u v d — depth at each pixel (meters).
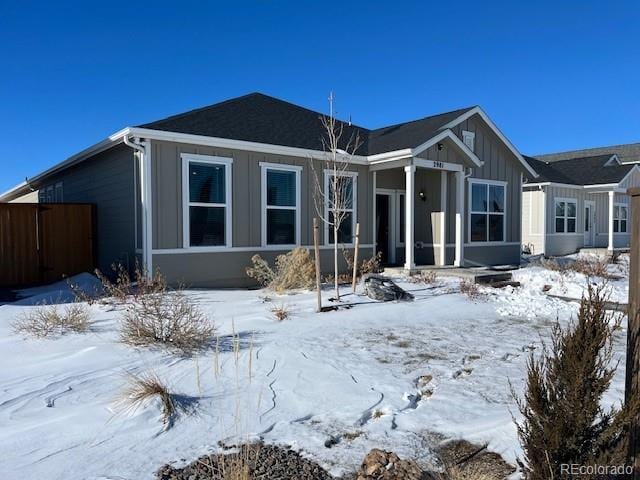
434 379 4.72
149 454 3.20
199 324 6.17
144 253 9.65
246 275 10.94
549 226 20.56
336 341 6.03
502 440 3.35
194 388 4.37
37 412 3.89
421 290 10.10
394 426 3.66
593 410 2.32
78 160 12.90
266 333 6.33
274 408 3.96
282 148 11.23
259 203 11.18
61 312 6.96
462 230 13.74
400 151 12.05
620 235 24.98
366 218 13.14
